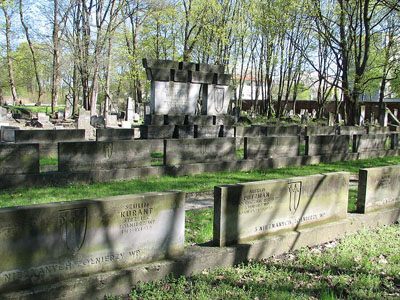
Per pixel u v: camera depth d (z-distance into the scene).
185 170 11.61
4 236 3.72
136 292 4.43
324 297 4.30
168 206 4.85
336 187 6.61
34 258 3.93
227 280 4.73
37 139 13.41
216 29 34.53
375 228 7.07
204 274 4.88
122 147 10.77
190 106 16.67
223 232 5.29
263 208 5.67
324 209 6.48
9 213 3.73
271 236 5.81
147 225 4.69
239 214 5.42
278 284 4.63
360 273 5.11
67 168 10.03
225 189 5.21
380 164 14.41
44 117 28.05
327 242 6.39
